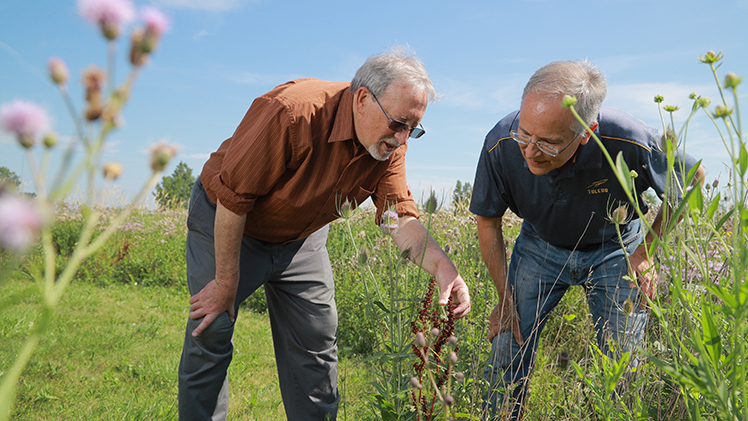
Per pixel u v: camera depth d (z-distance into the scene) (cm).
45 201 36
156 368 339
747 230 76
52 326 416
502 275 227
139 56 40
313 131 181
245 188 175
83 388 302
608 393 121
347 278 412
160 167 44
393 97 171
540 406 208
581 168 192
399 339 170
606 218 205
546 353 254
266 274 214
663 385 143
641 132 185
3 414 40
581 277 226
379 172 212
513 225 439
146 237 803
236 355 373
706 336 84
